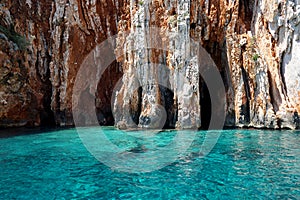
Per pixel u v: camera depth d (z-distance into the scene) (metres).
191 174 6.99
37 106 17.22
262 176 6.72
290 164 7.64
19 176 6.98
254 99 14.14
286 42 13.72
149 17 14.84
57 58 17.17
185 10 14.27
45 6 17.67
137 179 6.72
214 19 15.14
